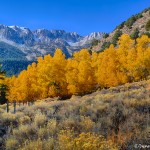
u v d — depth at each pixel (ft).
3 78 168.25
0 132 33.81
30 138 30.04
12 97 198.18
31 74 179.83
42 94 167.84
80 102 52.54
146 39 167.12
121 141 26.61
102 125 32.68
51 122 32.96
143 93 57.26
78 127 32.45
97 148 23.40
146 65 153.79
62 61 167.53
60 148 24.80
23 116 40.45
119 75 158.92
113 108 38.63
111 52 163.63
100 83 166.20
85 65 162.81
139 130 29.48
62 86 167.53
